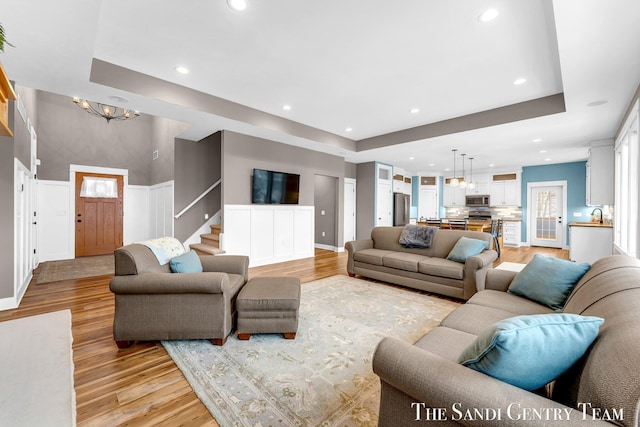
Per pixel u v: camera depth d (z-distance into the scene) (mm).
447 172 9609
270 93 3666
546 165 7859
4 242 2955
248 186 5000
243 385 1746
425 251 4086
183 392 1692
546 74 3092
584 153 6312
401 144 5473
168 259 2635
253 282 2656
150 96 3193
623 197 3879
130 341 2195
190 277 2150
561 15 1823
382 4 2053
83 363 1983
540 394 1053
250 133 4793
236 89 3561
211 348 2189
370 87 3449
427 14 2156
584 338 896
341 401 1615
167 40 2518
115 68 2957
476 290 3168
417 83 3340
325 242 7312
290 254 5746
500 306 1934
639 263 1434
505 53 2682
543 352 852
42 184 5641
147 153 7051
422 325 2650
